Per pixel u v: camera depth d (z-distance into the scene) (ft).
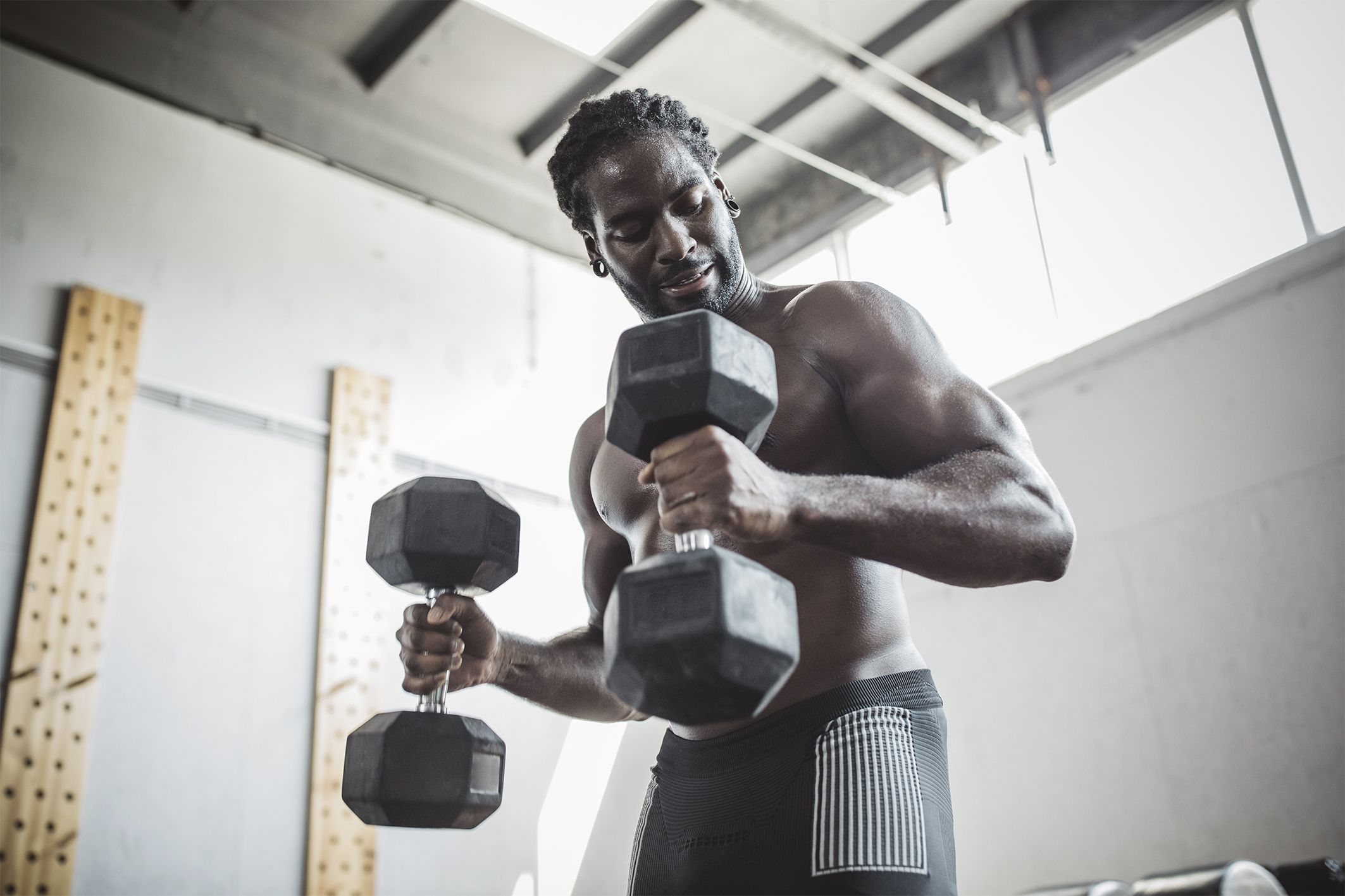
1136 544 16.07
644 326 3.46
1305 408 14.94
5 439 14.02
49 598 13.66
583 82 18.85
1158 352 16.42
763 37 17.06
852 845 3.59
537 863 16.25
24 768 12.91
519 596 17.52
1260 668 14.56
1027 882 15.85
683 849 4.11
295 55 18.07
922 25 17.97
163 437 15.24
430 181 19.48
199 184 16.92
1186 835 14.62
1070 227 17.51
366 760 4.34
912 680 4.09
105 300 15.20
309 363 17.07
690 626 2.96
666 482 3.28
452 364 18.67
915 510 3.51
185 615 14.66
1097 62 17.47
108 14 16.56
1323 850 13.47
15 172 15.25
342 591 16.03
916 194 19.49
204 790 14.08
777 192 21.15
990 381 17.80
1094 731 15.79
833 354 4.35
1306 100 15.46
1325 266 15.03
